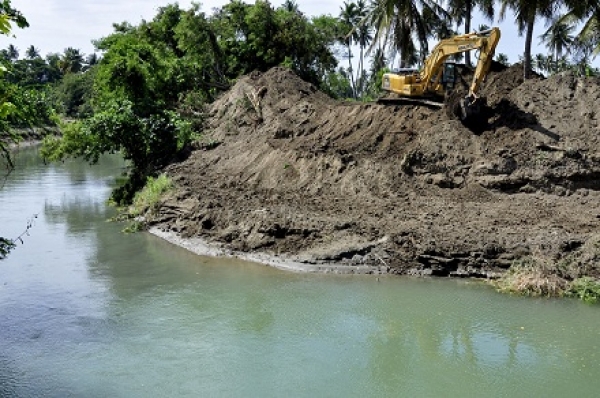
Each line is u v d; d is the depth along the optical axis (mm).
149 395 10148
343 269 16391
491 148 20281
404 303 14055
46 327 13031
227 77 45406
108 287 15531
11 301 14562
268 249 17953
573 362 11047
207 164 27125
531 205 18312
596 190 18531
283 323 13078
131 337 12492
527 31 24391
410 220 18141
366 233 17516
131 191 26703
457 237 16516
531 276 14508
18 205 26875
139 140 28016
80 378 10773
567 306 13633
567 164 18875
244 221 19281
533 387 10211
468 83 24422
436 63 22562
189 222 20562
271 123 27703
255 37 43719
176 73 37781
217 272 16672
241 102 31047
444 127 21344
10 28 7590
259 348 11883
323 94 31484
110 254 18578
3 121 9711
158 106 30203
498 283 14891
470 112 21047
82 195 29641
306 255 17172
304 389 10281
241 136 29062
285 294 14828
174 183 24219
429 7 30078
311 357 11477
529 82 22234
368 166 21219
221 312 13750
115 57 30609
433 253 16094
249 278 16109
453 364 11117
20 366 11258
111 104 28484
